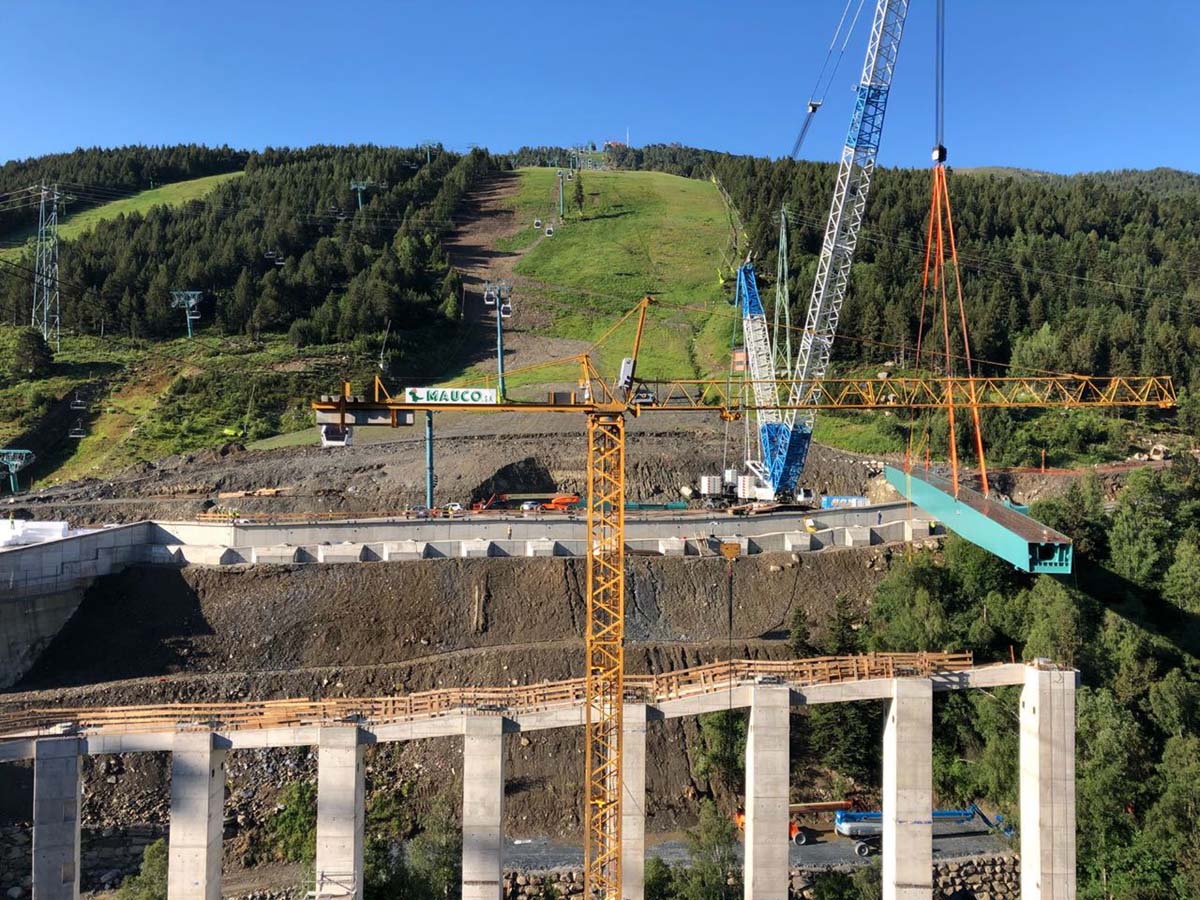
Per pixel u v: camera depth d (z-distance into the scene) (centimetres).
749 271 10381
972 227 19350
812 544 8188
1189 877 4822
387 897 4609
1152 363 13338
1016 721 5788
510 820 5522
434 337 16875
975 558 7019
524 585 7306
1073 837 4766
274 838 5322
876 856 5281
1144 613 6850
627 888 4766
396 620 7006
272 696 6169
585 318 18512
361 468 10512
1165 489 8131
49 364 14762
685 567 7694
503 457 10644
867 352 14938
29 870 5047
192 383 14100
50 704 5916
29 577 6694
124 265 17238
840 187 8775
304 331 15838
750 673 5119
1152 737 5756
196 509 9506
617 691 4762
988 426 12062
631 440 11781
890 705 4894
